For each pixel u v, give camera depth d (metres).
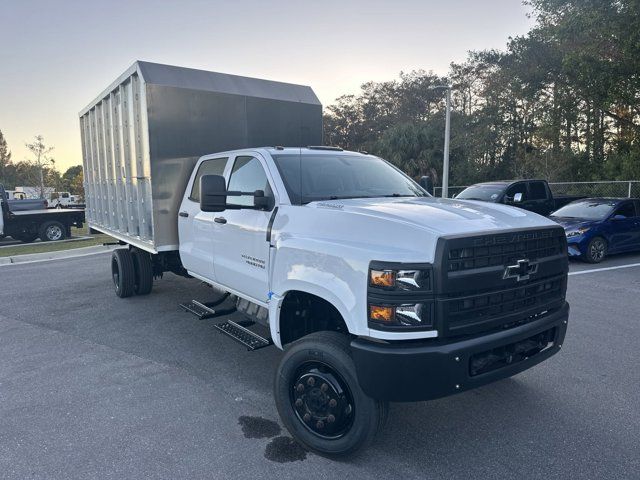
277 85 7.32
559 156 28.88
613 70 16.77
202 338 6.14
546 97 25.59
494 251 3.25
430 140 39.72
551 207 15.35
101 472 3.35
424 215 3.42
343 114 58.38
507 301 3.34
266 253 4.25
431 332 3.03
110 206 8.54
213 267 5.30
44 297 8.38
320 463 3.45
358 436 3.29
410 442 3.71
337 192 4.50
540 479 3.23
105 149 8.49
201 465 3.43
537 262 3.50
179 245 6.27
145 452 3.59
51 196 56.53
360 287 3.15
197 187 5.88
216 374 5.02
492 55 41.44
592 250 11.27
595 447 3.59
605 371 4.94
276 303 3.95
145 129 6.11
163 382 4.83
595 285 8.84
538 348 3.66
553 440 3.70
